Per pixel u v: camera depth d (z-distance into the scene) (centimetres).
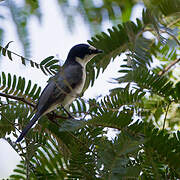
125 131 386
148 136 339
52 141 484
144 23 450
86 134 457
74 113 534
